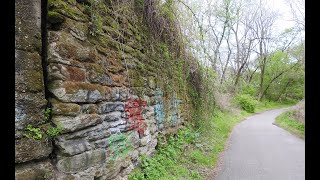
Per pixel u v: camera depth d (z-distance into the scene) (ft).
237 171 21.45
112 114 13.03
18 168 7.93
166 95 23.13
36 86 8.45
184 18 28.14
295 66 128.57
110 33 13.41
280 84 136.05
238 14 82.12
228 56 92.12
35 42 8.49
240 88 100.68
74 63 10.16
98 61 11.94
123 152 14.10
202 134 33.19
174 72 25.64
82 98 10.46
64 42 9.67
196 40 31.27
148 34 19.80
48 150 8.86
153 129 19.43
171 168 18.56
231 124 54.60
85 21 11.16
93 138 11.24
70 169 9.73
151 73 19.69
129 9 16.14
